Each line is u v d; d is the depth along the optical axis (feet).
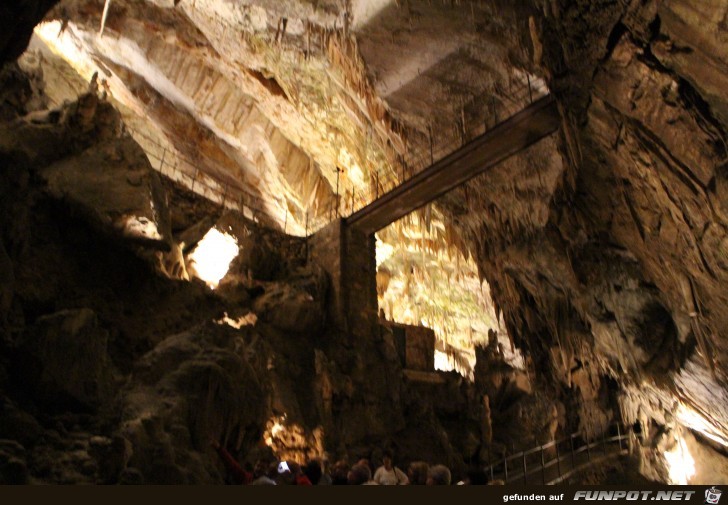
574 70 27.96
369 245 48.98
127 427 21.42
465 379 53.78
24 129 30.91
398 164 50.47
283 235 48.26
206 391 25.71
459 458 44.70
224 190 65.41
